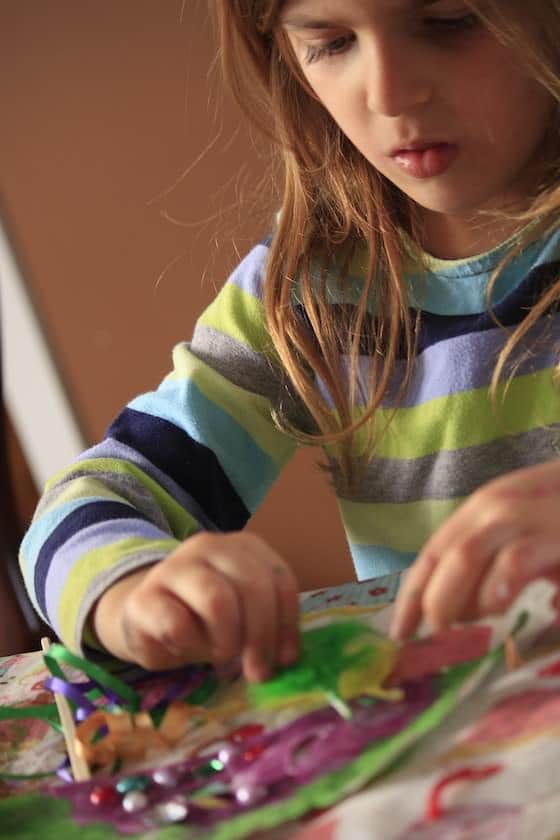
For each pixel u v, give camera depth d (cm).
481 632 73
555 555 69
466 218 113
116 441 113
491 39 90
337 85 96
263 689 73
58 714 83
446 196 97
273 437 121
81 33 196
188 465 112
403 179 98
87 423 213
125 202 201
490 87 91
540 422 111
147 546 87
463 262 113
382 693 69
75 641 85
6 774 78
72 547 91
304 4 90
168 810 65
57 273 206
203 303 204
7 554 197
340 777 63
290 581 77
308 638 76
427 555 72
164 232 201
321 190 119
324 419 119
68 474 106
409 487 117
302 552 212
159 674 81
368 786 62
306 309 119
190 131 195
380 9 87
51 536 95
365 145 98
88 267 205
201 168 196
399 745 64
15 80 199
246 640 74
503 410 112
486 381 112
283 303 119
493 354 112
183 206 199
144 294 205
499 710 66
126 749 74
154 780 69
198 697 77
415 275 117
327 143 117
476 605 69
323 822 60
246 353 120
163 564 80
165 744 73
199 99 194
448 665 71
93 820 66
